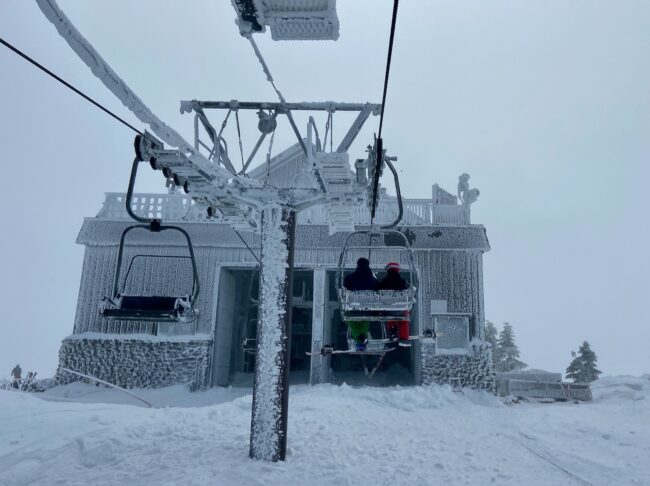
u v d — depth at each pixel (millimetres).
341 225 11281
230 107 9164
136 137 7270
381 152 7410
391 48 4578
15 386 20969
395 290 8992
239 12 5945
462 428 12086
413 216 22766
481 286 21922
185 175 8523
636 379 23984
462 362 21016
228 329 23891
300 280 28094
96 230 22406
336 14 5953
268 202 9141
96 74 5152
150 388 20828
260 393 8344
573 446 11016
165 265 22141
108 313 8547
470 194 22875
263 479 7379
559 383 22453
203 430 9539
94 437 8656
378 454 9016
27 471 7422
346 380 24375
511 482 8227
